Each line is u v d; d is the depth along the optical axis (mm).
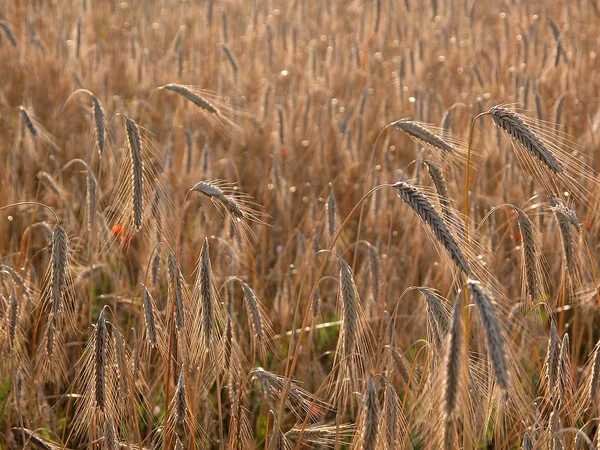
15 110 12070
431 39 14602
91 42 15984
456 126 9938
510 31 14203
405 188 4188
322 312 7770
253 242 8852
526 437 4582
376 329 6281
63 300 5152
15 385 5473
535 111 9250
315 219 8414
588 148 9234
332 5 16312
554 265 7324
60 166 10430
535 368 6523
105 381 4566
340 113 11773
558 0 16359
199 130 11312
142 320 5531
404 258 8070
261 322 5195
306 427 5109
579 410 4953
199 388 5559
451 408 3570
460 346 3580
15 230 8281
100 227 6496
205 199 8078
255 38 15188
